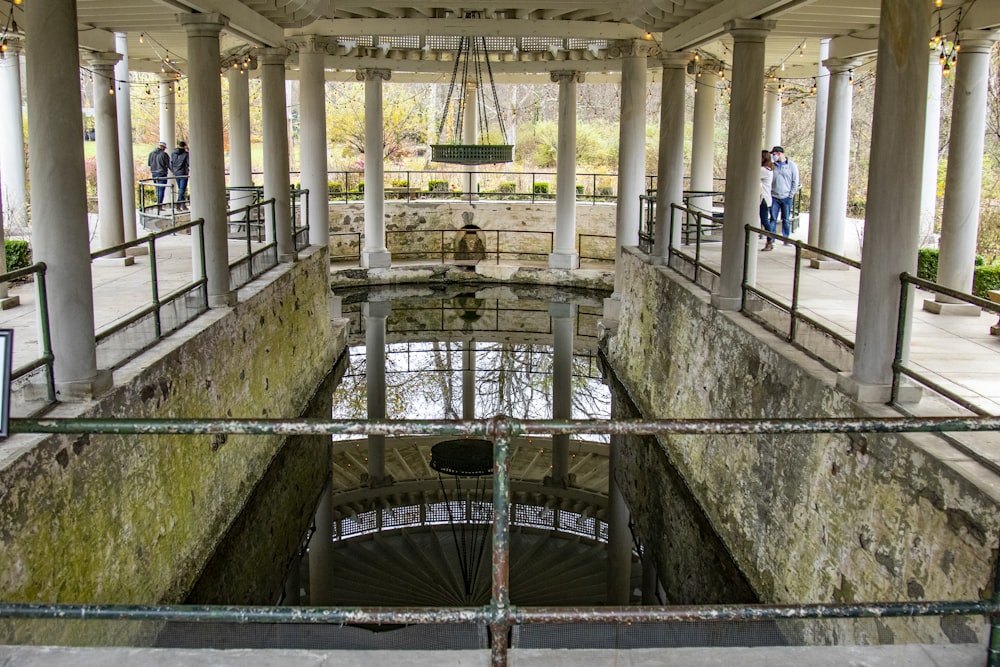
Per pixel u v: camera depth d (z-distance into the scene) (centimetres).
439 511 798
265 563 665
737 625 376
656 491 804
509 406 1010
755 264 727
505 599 217
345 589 643
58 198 465
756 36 706
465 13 1212
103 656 233
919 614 225
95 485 461
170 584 559
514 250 1777
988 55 717
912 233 460
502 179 2452
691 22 871
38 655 232
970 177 712
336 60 1438
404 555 701
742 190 711
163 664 229
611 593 642
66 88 461
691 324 791
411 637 338
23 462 394
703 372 750
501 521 214
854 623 457
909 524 409
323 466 862
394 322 1387
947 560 378
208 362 648
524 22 1202
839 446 482
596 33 1202
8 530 381
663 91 983
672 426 218
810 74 1430
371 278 1638
